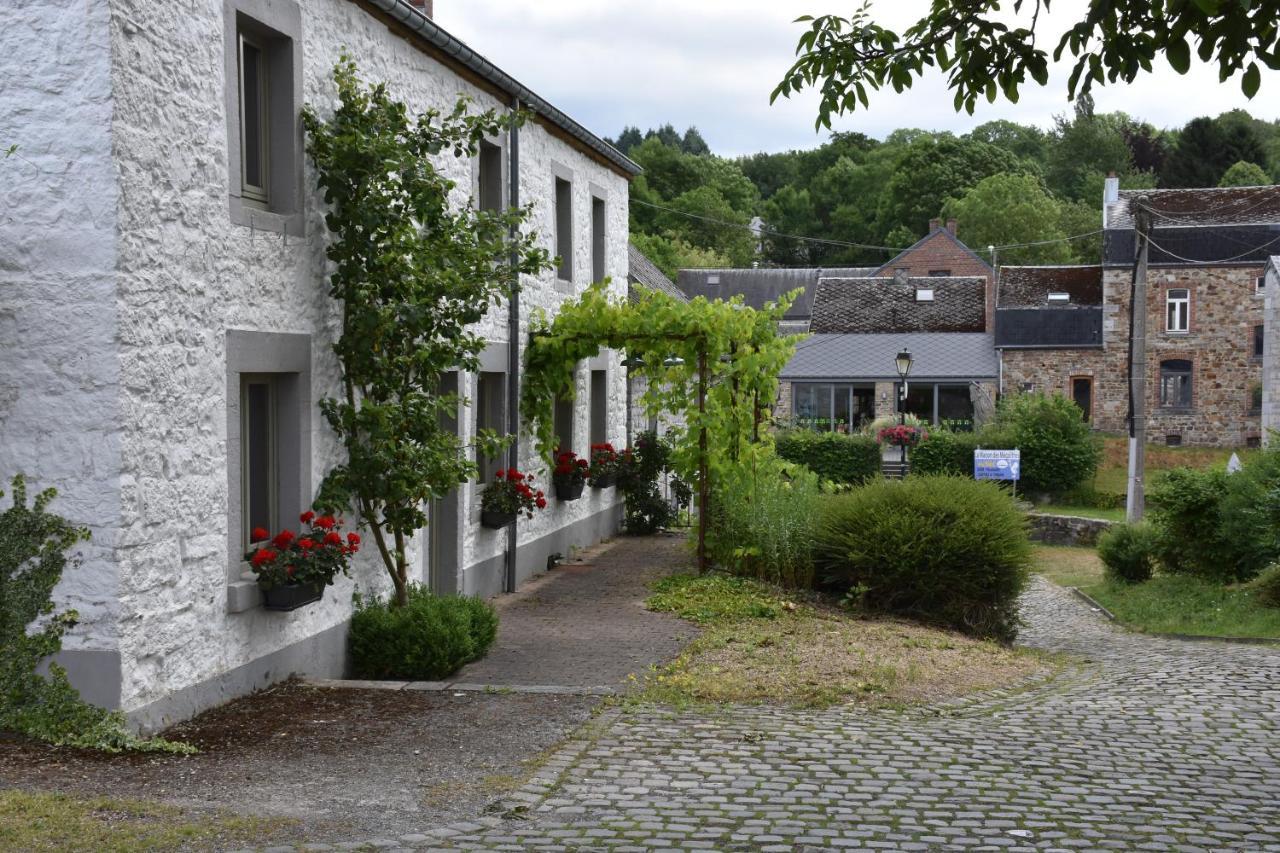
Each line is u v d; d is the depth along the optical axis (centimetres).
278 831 518
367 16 984
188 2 721
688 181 8188
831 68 684
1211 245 4112
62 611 664
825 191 8481
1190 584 1759
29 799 545
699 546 1384
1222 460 3662
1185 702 857
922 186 7294
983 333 4566
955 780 625
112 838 498
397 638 896
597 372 1773
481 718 740
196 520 732
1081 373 4238
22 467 667
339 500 869
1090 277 4466
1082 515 2859
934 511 1241
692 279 6719
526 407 1400
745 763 647
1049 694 890
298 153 855
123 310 661
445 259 933
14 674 662
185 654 721
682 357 1412
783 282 6669
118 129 657
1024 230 6444
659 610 1185
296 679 844
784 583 1314
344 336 892
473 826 536
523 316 1404
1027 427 3141
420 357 895
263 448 850
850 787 607
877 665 926
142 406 678
